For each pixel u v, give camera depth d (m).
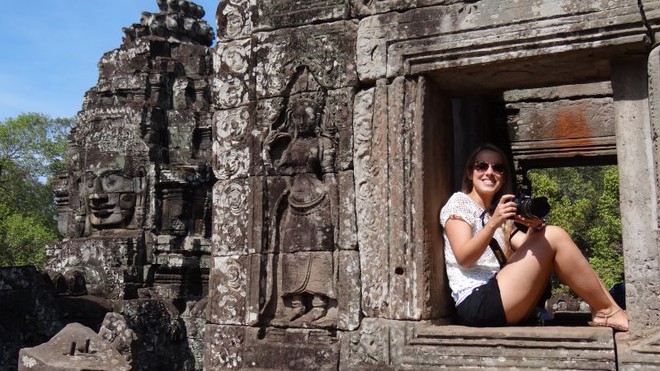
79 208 16.55
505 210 3.89
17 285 11.57
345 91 4.56
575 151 8.05
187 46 17.88
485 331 3.98
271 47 4.81
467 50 4.18
